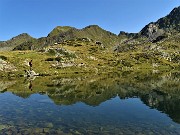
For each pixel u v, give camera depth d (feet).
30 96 221.46
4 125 116.98
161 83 336.29
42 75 515.50
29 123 121.49
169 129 112.27
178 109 162.71
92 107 169.27
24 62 607.37
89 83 345.51
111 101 196.65
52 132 106.11
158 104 182.29
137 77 458.50
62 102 189.16
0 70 516.32
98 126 116.67
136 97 217.77
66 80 398.62
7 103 183.42
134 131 108.47
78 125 118.32
